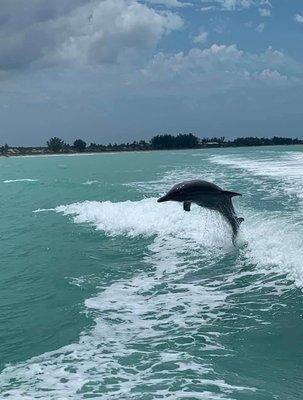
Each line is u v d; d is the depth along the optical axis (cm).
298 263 1105
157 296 1001
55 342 801
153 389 638
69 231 1736
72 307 954
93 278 1150
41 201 2717
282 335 782
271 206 1852
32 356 755
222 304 934
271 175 3222
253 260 1193
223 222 1405
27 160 11738
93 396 629
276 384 634
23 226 1912
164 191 2775
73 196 2831
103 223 1812
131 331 828
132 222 1742
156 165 5788
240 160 5634
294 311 875
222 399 603
